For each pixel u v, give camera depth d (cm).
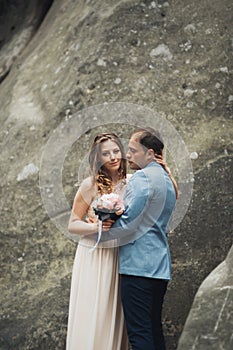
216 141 608
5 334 604
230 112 621
